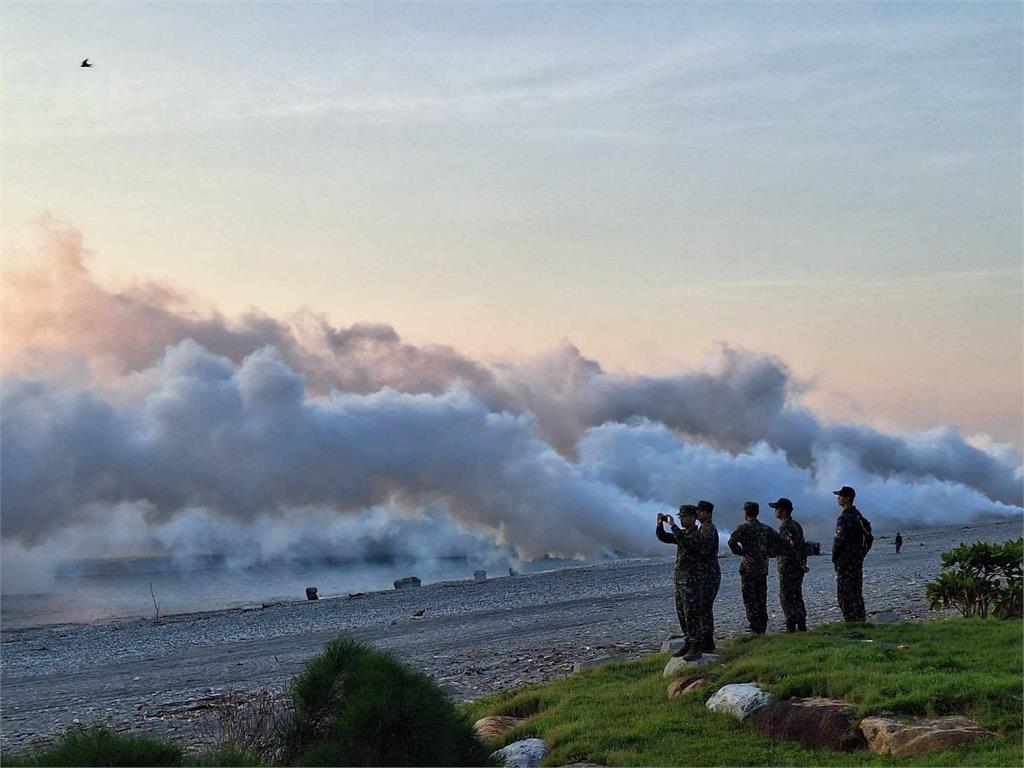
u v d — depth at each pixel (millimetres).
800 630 18875
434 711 9828
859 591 19859
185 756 9258
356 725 9633
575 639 29000
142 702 24156
